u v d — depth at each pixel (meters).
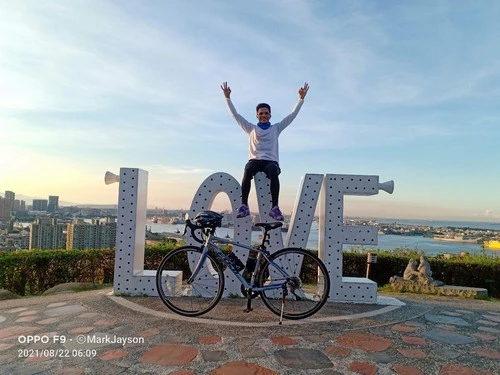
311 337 3.48
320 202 5.62
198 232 5.14
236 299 5.00
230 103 5.32
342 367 2.84
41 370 2.73
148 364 2.83
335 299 5.11
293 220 5.20
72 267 7.13
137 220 5.26
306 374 2.71
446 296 6.59
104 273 7.53
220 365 2.83
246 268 4.36
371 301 5.09
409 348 3.27
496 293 7.68
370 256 7.71
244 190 5.03
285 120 5.27
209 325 3.78
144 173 5.55
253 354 3.05
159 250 8.05
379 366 2.87
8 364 2.83
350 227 5.22
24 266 6.60
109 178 5.32
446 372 2.79
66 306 4.50
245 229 5.16
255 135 5.14
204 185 5.27
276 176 4.98
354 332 3.67
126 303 4.63
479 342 3.50
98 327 3.69
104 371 2.71
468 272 7.83
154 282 5.14
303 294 5.04
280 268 4.09
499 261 7.91
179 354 3.02
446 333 3.75
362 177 5.26
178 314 4.15
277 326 3.79
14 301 4.89
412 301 5.58
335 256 5.18
